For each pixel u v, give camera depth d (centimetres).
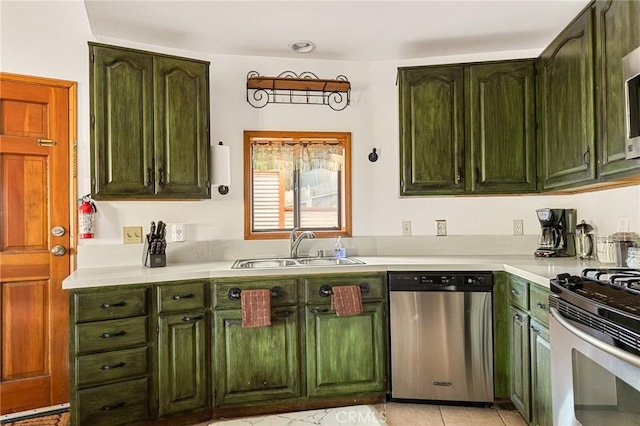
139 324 206
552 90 234
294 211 297
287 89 288
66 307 245
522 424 213
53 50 244
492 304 229
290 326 227
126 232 257
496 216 290
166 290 212
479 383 229
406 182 261
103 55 225
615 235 213
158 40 259
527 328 201
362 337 234
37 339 239
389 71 295
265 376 225
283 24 239
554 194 269
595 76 190
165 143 238
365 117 295
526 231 288
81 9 249
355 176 294
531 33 253
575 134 208
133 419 204
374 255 290
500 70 253
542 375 185
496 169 253
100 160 224
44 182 243
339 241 285
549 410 179
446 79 259
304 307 230
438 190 259
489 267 230
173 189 240
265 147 290
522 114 251
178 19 232
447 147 258
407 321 233
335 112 294
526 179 251
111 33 248
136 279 206
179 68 243
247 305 219
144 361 207
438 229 292
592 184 199
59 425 219
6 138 233
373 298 235
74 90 248
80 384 195
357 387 233
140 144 233
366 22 237
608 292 140
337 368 232
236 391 223
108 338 200
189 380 215
